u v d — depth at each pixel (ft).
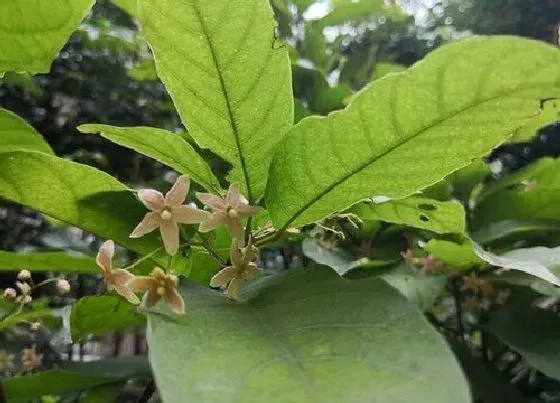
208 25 0.34
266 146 0.39
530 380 0.68
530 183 0.70
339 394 0.25
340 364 0.27
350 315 0.31
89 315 0.48
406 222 0.50
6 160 0.39
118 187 0.42
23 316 0.55
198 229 0.41
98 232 0.45
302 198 0.38
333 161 0.35
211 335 0.29
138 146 0.43
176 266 0.46
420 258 0.65
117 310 0.48
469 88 0.30
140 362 0.66
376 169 0.35
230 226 0.37
